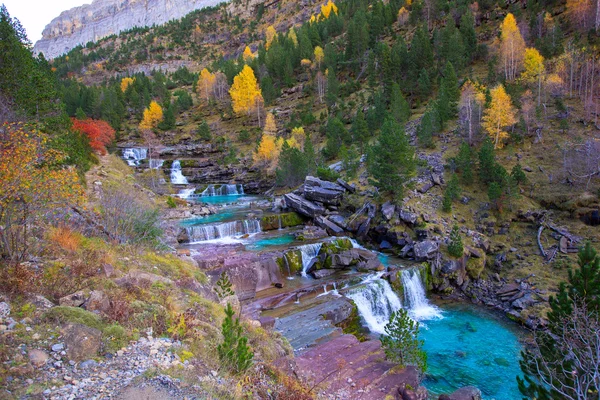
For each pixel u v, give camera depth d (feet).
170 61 558.56
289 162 183.83
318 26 374.02
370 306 82.12
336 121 203.62
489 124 145.18
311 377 45.50
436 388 56.70
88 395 23.04
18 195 35.76
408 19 305.94
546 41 197.16
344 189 138.41
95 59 590.55
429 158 149.79
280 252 92.89
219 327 39.96
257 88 305.12
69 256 41.11
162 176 220.02
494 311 85.35
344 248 102.58
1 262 34.73
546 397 41.22
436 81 217.15
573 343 38.91
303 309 73.31
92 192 94.99
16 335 26.22
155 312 35.09
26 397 21.77
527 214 109.60
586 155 118.01
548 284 86.22
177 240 105.81
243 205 163.02
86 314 30.30
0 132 38.86
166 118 290.76
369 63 259.39
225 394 27.17
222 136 273.54
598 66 165.27
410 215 111.34
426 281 96.22
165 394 24.68
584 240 96.84
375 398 44.09
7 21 100.89
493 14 264.31
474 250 100.58
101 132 185.47
